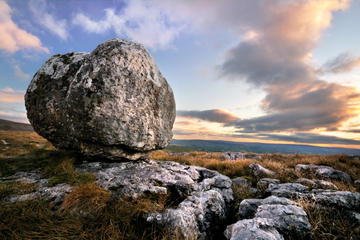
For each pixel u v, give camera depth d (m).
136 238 2.60
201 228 3.20
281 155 13.68
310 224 2.75
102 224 2.73
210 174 5.95
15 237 2.32
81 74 5.09
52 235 2.43
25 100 6.02
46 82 5.75
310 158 11.10
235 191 5.31
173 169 5.70
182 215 2.88
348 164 9.13
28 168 5.24
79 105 4.73
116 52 5.30
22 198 3.40
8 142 15.20
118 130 4.85
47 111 5.31
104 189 3.91
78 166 5.36
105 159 5.60
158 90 6.02
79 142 5.20
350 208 3.06
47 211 3.03
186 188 4.32
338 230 2.66
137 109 5.23
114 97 4.85
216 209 3.76
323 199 3.33
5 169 5.08
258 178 6.59
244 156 14.36
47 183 4.12
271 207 3.11
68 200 3.26
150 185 4.28
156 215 2.98
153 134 5.70
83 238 2.45
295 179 6.41
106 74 4.91
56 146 5.84
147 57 6.04
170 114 6.74
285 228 2.64
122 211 3.14
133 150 5.51
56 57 6.41
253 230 2.39
